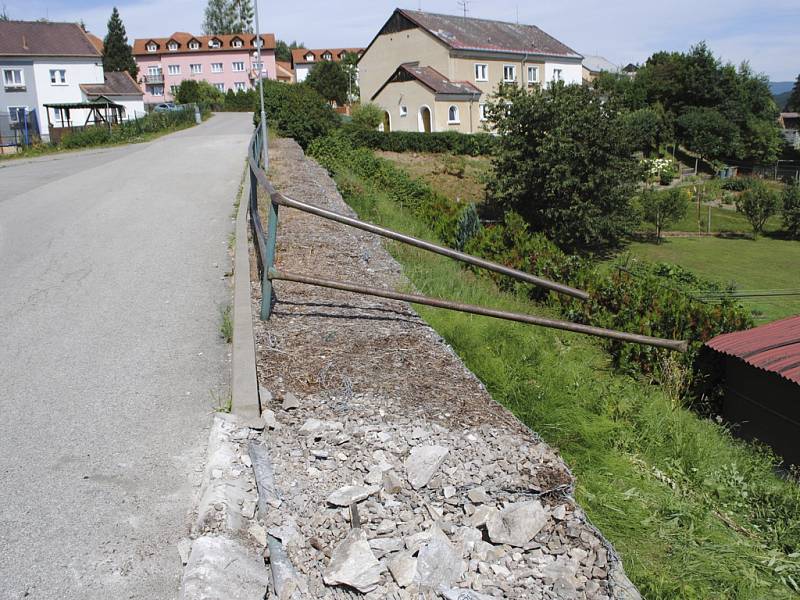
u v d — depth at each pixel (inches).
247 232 378.9
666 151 2274.9
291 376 207.3
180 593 123.0
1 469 169.0
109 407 200.8
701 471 239.5
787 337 331.0
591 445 228.5
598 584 132.7
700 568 168.7
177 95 2709.2
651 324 394.0
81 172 711.7
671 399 342.0
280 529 140.6
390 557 135.0
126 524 150.0
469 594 125.1
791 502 224.8
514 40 2096.5
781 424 306.5
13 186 618.8
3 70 1838.1
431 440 176.9
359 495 150.9
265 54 3358.8
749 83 2413.9
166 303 289.9
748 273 990.4
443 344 243.8
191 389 212.4
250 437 175.3
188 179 626.2
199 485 164.1
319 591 127.3
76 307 284.8
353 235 398.6
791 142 2817.4
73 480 165.2
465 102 1841.8
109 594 130.3
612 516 185.8
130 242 389.1
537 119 1003.9
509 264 505.0
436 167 1381.6
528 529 142.6
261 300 265.3
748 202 1336.1
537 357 293.7
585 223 983.0
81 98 1956.2
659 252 1123.9
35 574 134.4
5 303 289.3
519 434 185.2
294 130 996.6
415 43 1943.9
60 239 394.9
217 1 3868.1
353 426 181.6
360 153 932.6
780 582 176.6
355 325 251.9
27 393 209.0
